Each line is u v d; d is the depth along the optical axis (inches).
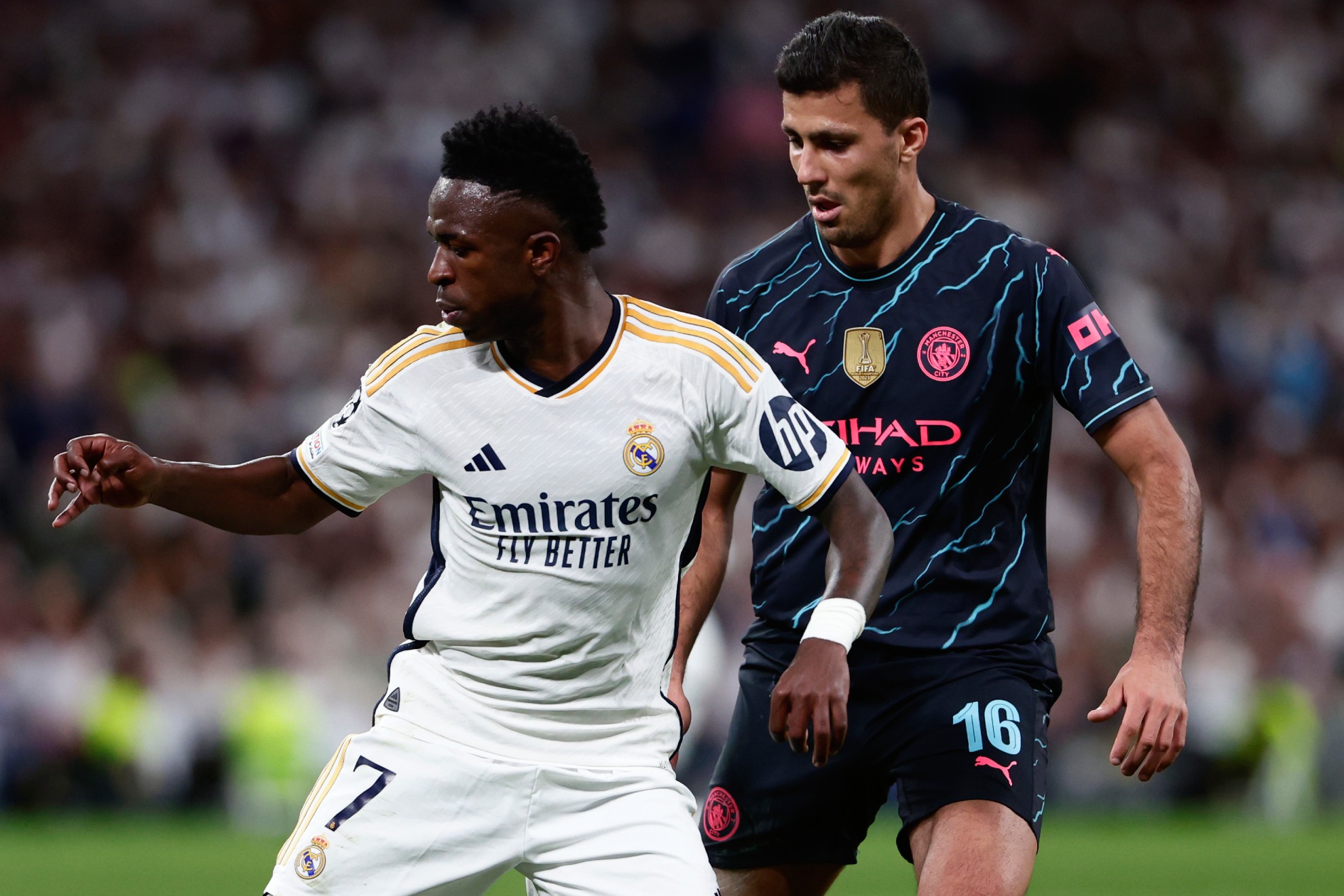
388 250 2482.8
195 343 2300.7
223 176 2522.1
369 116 2642.7
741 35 2864.2
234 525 506.9
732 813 593.3
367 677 1792.6
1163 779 1836.9
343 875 490.3
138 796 1662.2
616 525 485.7
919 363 560.7
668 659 514.6
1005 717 546.0
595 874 489.1
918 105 554.9
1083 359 550.6
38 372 2192.4
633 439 483.5
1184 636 519.2
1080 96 2987.2
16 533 1980.8
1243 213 2876.5
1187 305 2669.8
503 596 489.7
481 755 493.0
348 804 494.6
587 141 2723.9
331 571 1908.2
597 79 2797.7
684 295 2568.9
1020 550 568.7
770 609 585.3
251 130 2591.0
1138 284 2664.9
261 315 2330.2
